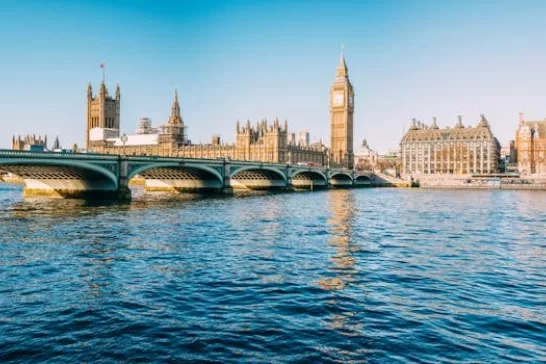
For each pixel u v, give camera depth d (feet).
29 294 80.02
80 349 57.47
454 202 331.57
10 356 55.36
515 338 62.44
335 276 94.58
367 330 64.49
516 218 212.02
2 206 241.96
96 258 109.50
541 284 90.22
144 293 81.05
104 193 291.17
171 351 57.11
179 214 209.87
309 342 60.18
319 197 381.40
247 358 55.36
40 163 225.97
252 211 232.53
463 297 80.79
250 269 99.81
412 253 120.78
